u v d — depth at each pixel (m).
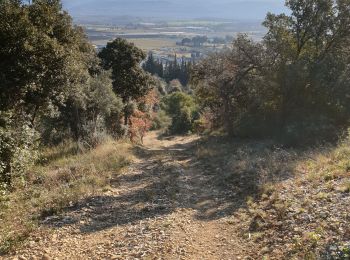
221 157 19.09
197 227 8.88
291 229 7.62
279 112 25.48
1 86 13.75
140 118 41.41
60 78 16.88
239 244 7.64
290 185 10.73
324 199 8.77
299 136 21.03
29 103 17.25
